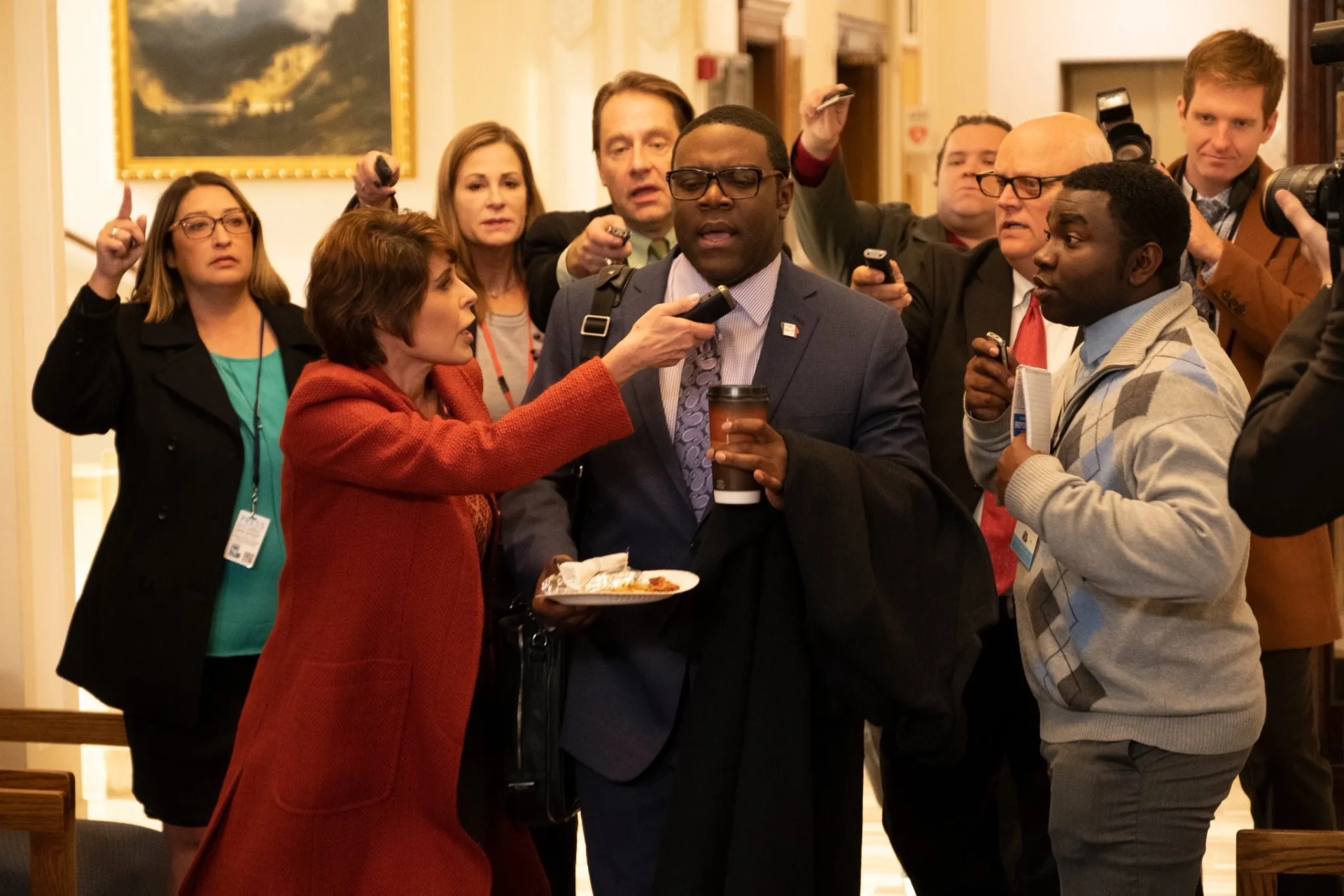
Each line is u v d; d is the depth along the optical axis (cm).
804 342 248
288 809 233
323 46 677
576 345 260
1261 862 222
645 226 338
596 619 243
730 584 237
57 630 403
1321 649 449
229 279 316
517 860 268
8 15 380
